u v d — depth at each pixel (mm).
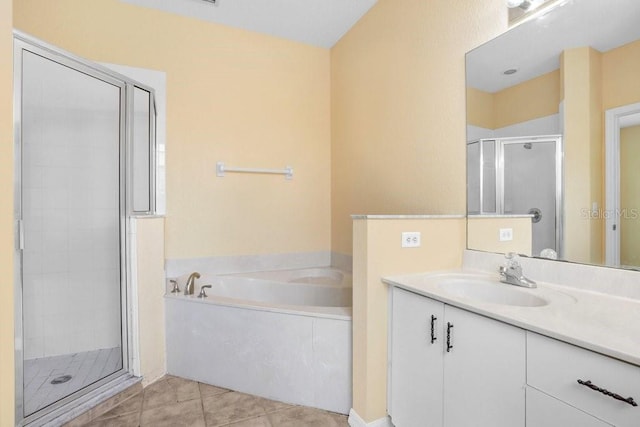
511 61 1472
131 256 1983
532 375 913
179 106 2561
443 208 1833
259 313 1902
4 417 882
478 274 1544
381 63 2340
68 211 2135
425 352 1305
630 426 716
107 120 2053
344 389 1716
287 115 2953
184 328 2125
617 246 1124
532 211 1387
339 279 2709
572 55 1248
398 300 1458
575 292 1208
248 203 2807
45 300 2100
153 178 2404
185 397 1889
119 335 2100
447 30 1799
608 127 1142
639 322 895
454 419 1171
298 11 2541
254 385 1912
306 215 3025
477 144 1629
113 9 2373
